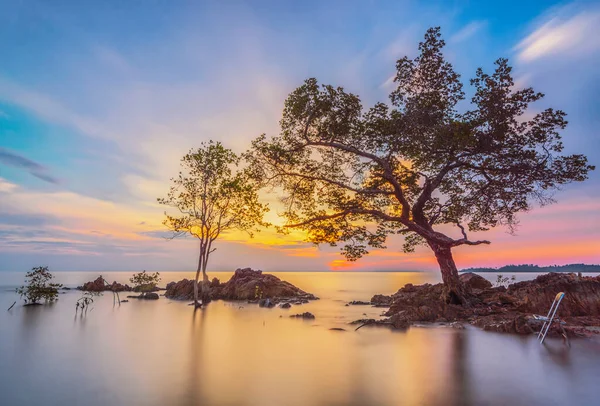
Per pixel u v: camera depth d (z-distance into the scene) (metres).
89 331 20.12
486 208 27.30
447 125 24.56
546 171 24.39
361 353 14.50
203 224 37.31
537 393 9.66
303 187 29.92
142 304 36.78
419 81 27.48
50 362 13.14
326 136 27.97
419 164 27.69
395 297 38.28
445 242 26.45
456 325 20.92
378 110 26.61
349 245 29.20
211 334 19.19
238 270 50.50
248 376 11.34
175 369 12.19
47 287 36.53
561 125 23.39
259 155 29.19
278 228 30.31
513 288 27.22
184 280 49.22
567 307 22.39
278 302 38.91
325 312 30.33
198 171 36.62
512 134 24.36
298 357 13.88
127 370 12.08
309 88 26.09
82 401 9.16
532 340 16.61
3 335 18.78
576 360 12.99
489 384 10.41
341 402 9.05
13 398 9.38
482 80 25.30
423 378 11.02
